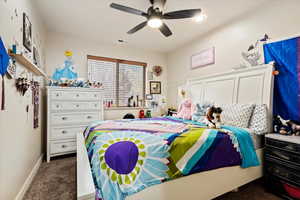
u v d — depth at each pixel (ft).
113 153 3.34
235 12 7.79
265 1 6.95
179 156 3.92
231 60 8.62
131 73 13.23
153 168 3.49
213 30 9.73
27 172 5.88
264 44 7.00
